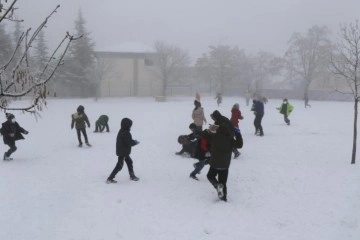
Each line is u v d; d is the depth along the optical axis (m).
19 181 9.34
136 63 66.69
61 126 21.33
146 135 17.36
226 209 7.19
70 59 60.22
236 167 10.52
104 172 10.24
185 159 11.79
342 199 7.66
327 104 45.41
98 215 6.98
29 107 2.52
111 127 20.55
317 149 13.30
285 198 7.82
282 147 13.74
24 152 13.41
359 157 11.76
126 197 7.98
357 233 6.14
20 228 6.39
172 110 33.47
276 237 6.01
